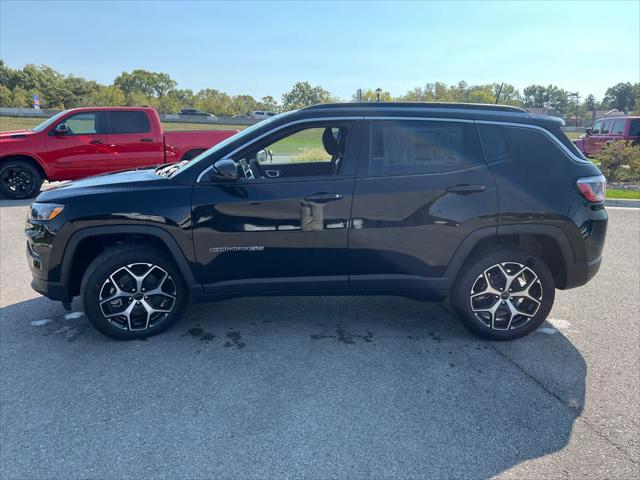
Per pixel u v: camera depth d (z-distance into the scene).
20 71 96.38
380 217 3.54
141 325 3.79
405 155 3.58
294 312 4.35
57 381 3.19
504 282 3.71
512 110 3.70
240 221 3.52
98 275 3.57
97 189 3.60
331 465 2.43
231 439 2.62
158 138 10.37
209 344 3.72
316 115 3.62
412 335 3.91
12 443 2.59
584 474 2.39
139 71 111.50
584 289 4.95
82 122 10.04
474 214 3.53
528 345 3.74
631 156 13.02
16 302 4.54
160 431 2.69
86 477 2.35
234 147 3.62
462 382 3.20
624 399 3.01
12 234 7.11
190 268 3.61
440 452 2.53
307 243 3.57
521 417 2.83
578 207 3.60
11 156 9.74
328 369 3.36
